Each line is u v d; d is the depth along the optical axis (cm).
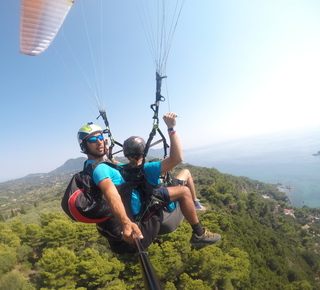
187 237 3194
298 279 5000
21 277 2831
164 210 308
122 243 269
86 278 2539
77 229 3669
